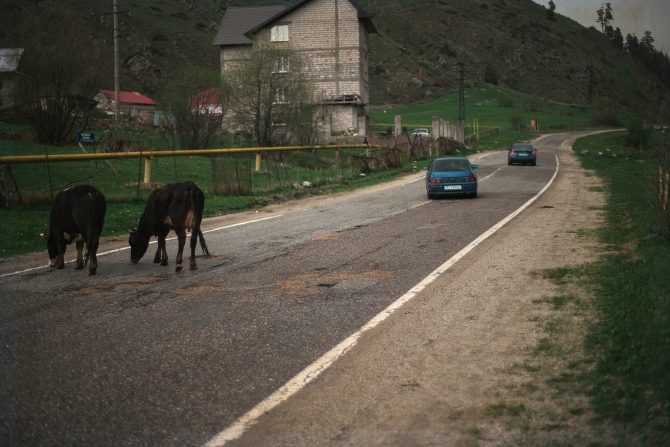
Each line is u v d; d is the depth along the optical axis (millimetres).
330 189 25750
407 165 39344
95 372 5137
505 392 4496
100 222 9680
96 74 29109
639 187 21859
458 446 3738
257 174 26891
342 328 6238
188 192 9641
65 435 3980
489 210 16938
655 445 3473
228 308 7180
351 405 4379
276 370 5102
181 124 33938
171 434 3996
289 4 61969
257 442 3867
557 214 15422
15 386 4797
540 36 130125
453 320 6406
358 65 56250
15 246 11977
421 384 4723
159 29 142000
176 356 5508
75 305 7477
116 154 18312
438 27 190500
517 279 8211
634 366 4641
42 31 26703
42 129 27094
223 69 58969
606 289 7199
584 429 3838
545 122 98500
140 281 8930
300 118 41156
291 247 11617
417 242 11711
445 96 143250
